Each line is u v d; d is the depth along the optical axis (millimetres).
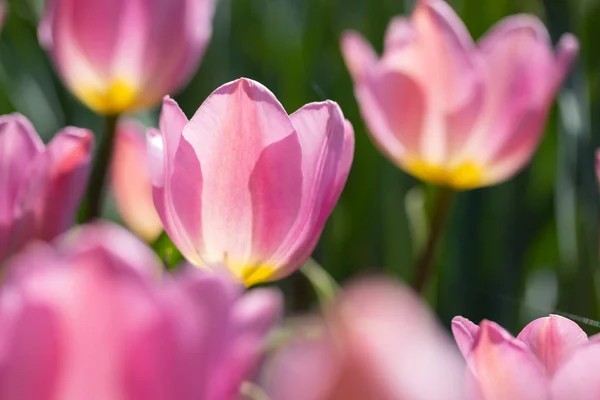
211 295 338
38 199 497
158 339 300
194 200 561
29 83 1094
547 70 779
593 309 1003
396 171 1116
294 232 566
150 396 301
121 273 293
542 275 1100
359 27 1259
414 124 779
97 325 295
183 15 709
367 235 1090
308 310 839
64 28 705
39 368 294
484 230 1118
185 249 569
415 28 784
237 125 558
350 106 1132
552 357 482
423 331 277
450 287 1015
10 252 495
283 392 287
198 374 308
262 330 394
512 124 775
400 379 271
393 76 783
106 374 299
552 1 1226
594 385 440
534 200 1158
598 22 1147
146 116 957
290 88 1104
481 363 448
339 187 566
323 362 276
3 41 1130
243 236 566
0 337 297
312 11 1182
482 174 785
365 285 276
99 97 706
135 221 699
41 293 292
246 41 1248
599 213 1067
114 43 704
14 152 500
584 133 1092
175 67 716
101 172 684
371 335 271
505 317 1022
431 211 806
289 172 560
